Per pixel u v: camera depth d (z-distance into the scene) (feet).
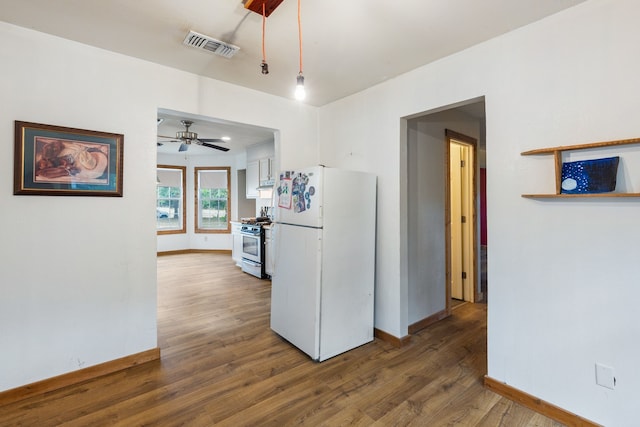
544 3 5.73
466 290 13.51
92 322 7.43
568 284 5.90
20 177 6.58
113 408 6.32
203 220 25.84
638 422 5.22
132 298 7.93
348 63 8.19
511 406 6.43
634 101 5.23
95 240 7.45
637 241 5.21
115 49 7.54
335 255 8.47
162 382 7.23
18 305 6.63
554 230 6.07
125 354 7.85
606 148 5.49
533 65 6.34
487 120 7.01
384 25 6.47
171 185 24.95
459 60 7.55
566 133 5.91
